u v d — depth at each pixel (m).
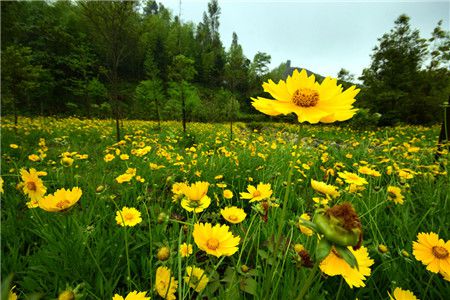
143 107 24.64
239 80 15.69
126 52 8.06
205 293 1.22
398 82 21.39
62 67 24.53
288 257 1.32
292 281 1.18
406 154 4.08
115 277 1.42
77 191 1.11
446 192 2.41
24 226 1.95
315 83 0.90
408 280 1.29
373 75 22.83
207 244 0.94
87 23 7.39
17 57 10.10
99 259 1.46
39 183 1.41
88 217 1.89
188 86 11.61
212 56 58.25
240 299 1.13
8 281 0.30
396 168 3.06
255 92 33.78
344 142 7.65
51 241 1.55
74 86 25.97
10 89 10.20
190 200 1.12
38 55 21.16
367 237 1.83
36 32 20.25
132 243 1.71
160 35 54.12
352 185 2.09
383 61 22.47
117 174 3.32
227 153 4.65
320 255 0.62
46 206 1.04
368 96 22.33
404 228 1.76
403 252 1.32
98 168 3.78
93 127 11.32
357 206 2.08
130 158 4.33
